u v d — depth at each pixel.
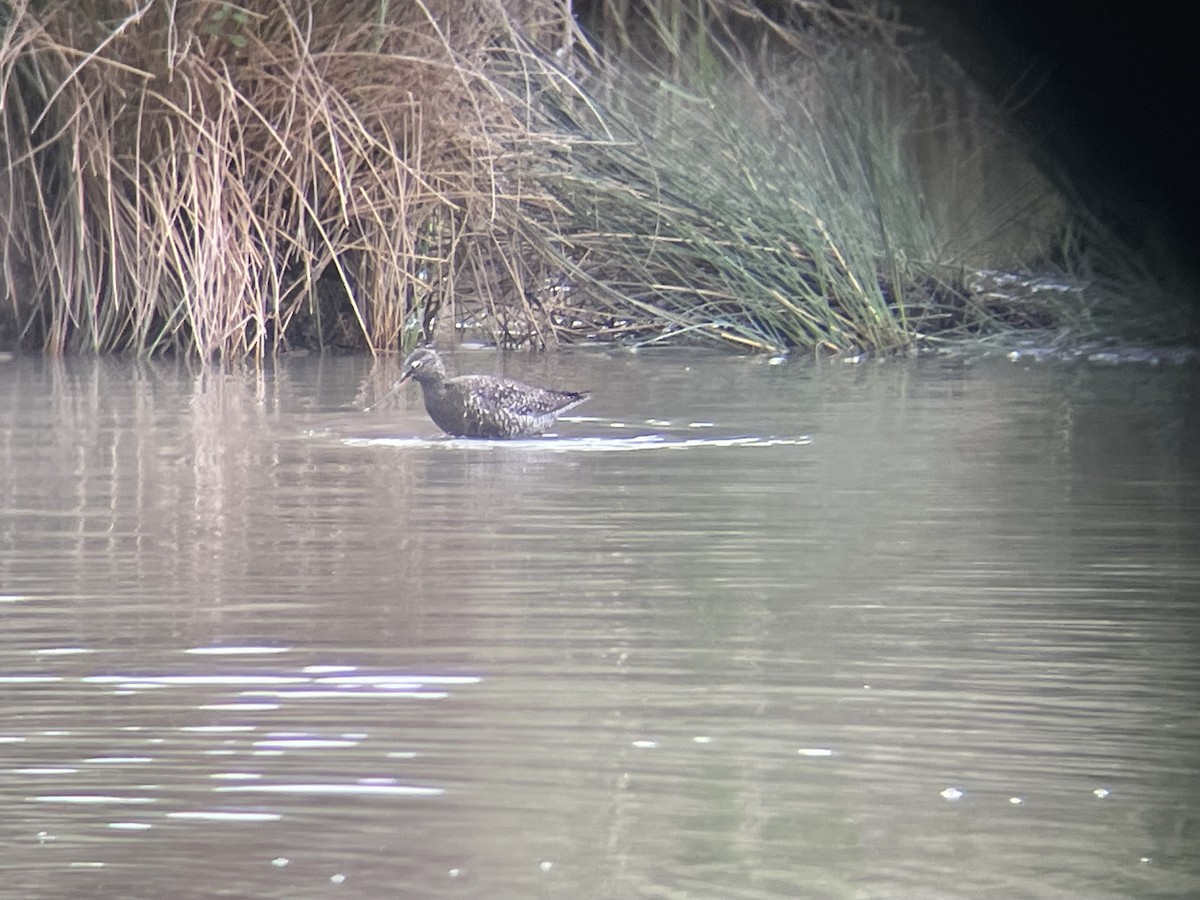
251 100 33.12
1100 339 35.62
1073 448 23.66
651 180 36.09
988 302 37.03
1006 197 40.22
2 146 32.94
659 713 12.95
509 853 10.52
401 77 33.53
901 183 37.62
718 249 36.06
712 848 10.58
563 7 36.50
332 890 10.03
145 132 32.84
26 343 34.16
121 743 12.25
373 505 20.12
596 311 36.91
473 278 36.03
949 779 11.72
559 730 12.56
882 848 10.61
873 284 35.94
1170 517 19.39
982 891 10.05
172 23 31.05
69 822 10.92
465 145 34.31
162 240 32.50
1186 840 10.75
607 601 15.97
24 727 12.57
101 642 14.62
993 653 14.45
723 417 26.56
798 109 38.25
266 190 33.66
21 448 23.59
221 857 10.46
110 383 29.91
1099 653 14.45
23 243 33.66
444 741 12.31
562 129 35.84
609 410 27.33
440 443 24.44
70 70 32.19
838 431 25.20
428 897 9.94
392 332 34.88
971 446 23.84
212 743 12.27
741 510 19.84
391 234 34.44
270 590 16.33
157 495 20.62
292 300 34.97
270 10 32.75
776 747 12.27
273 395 28.80
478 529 18.92
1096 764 11.98
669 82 37.72
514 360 33.88
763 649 14.52
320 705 13.05
